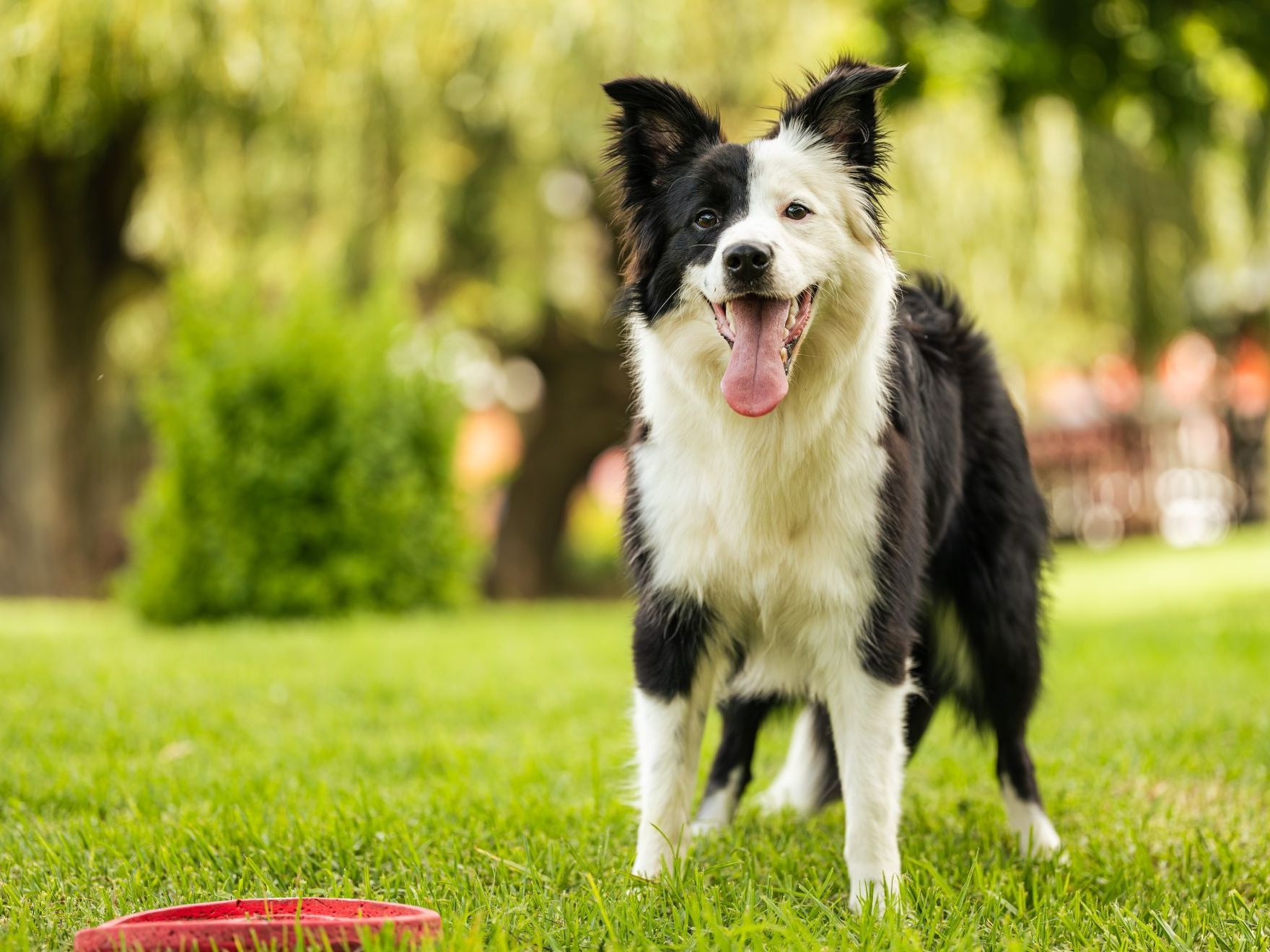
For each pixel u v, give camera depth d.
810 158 4.27
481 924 3.40
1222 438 27.69
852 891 3.98
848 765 4.10
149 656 9.22
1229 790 5.38
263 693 7.72
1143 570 17.55
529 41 12.09
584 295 17.56
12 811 5.04
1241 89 13.70
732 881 4.08
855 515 4.09
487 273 16.98
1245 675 8.30
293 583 12.33
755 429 4.05
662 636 4.23
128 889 3.95
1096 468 28.41
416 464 13.05
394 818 4.71
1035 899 3.86
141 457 22.56
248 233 14.95
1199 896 4.03
